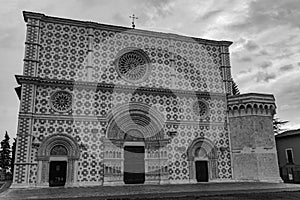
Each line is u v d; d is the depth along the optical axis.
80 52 32.78
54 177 28.91
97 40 33.78
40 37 31.77
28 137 28.50
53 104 30.28
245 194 22.19
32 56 30.81
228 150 35.72
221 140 35.75
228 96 36.97
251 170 33.94
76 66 32.25
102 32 34.25
